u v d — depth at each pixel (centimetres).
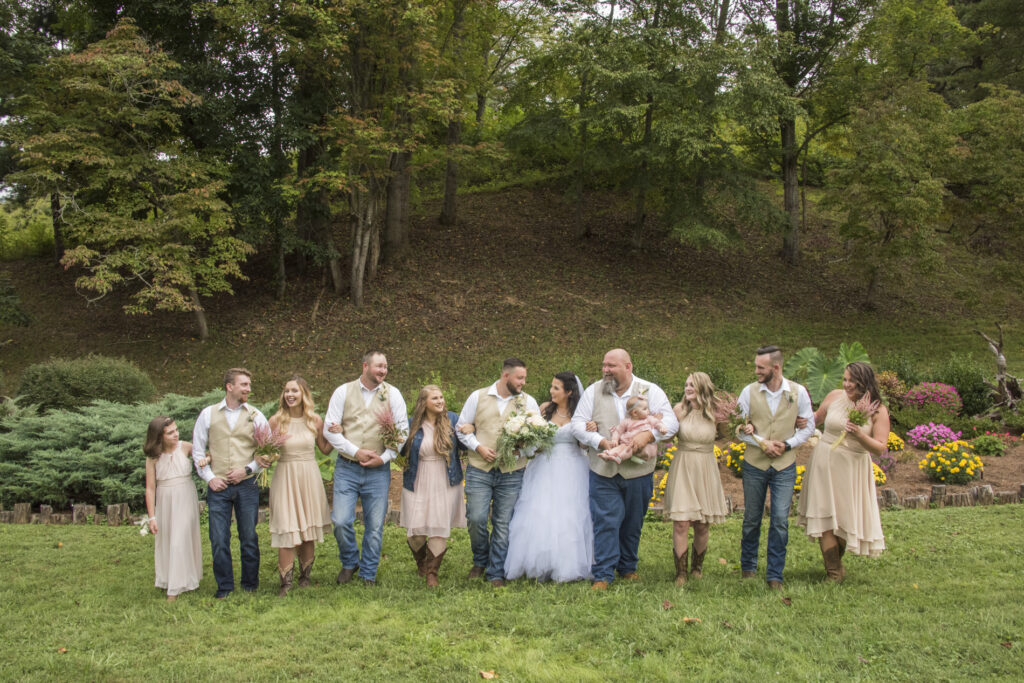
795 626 463
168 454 560
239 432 561
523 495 587
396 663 420
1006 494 846
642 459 560
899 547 657
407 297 2141
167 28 2020
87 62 1700
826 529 557
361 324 2034
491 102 2748
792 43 2198
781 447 557
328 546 714
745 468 582
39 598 551
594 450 575
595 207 2756
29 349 1981
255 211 1980
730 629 461
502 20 2386
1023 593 513
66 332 2067
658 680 393
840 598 517
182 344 1977
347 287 2186
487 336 1986
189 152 2036
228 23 1833
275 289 2191
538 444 563
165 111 1831
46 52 1814
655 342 1958
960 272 2358
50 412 1148
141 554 678
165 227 1795
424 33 1908
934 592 530
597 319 2059
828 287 2291
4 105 1830
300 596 546
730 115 2055
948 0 2842
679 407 588
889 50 2100
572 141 2325
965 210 1917
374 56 1994
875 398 548
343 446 570
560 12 2327
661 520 805
